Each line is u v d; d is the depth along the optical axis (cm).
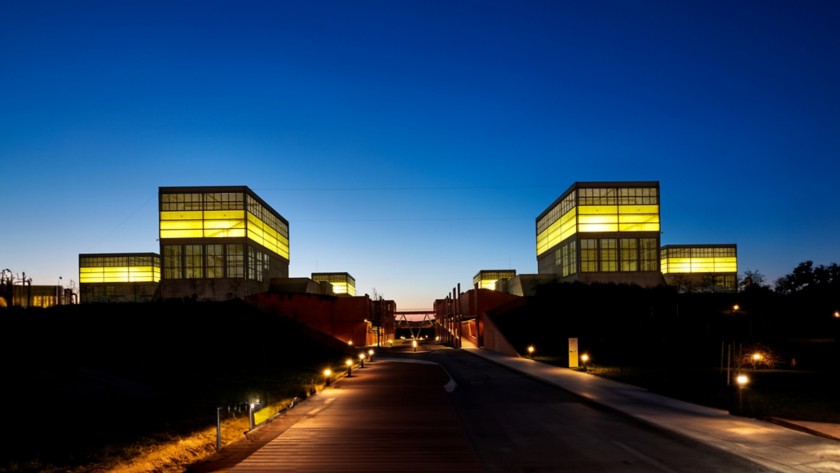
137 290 9675
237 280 7888
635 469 1286
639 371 3691
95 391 2522
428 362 5403
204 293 7844
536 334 6481
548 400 2558
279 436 1731
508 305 7919
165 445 1534
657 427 1800
